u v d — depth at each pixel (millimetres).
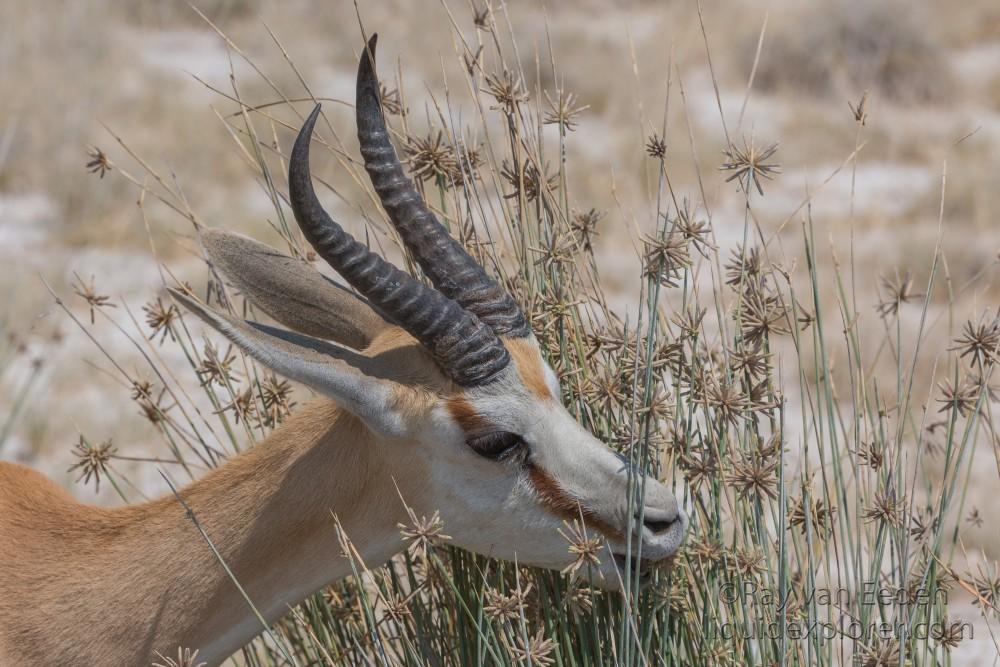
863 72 62906
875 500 14297
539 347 13906
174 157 47969
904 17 64438
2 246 40656
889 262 40562
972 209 47438
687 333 14367
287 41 64188
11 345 27484
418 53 62219
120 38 61219
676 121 55406
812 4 65938
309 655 16359
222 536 13406
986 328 14250
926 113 60531
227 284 13797
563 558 13461
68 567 13633
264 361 12156
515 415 13047
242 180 47781
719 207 46531
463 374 12891
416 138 15258
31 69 52469
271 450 13523
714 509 14375
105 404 29672
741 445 14906
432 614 15758
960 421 27422
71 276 37719
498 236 18531
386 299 12633
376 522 13516
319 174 45281
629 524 12820
